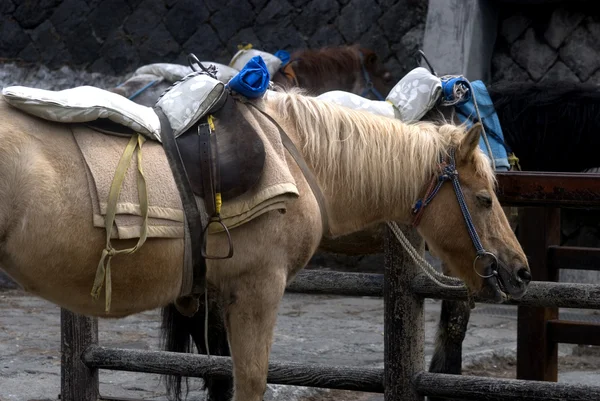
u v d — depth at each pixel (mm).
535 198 4113
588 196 4008
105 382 5980
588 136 6043
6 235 3199
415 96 5020
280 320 8320
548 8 9172
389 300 4258
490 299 3879
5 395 5449
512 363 7109
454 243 3932
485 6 9125
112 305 3506
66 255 3268
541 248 5469
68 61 11516
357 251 5133
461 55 9125
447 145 3969
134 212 3348
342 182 3912
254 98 3777
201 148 3541
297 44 10328
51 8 11578
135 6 11141
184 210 3479
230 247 3479
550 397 3951
